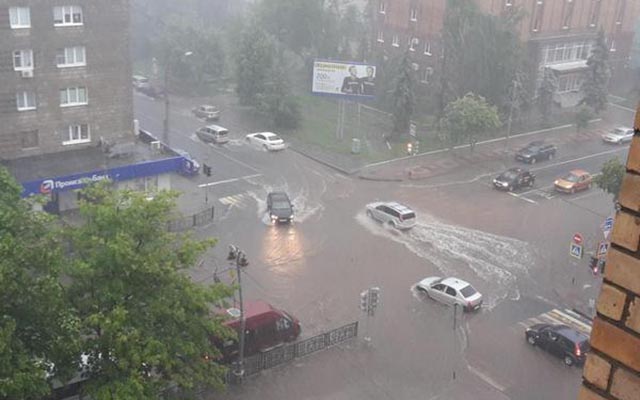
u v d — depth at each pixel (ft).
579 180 162.40
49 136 135.95
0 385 50.98
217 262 121.49
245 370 90.84
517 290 116.98
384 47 240.73
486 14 201.77
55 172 131.03
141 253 67.26
